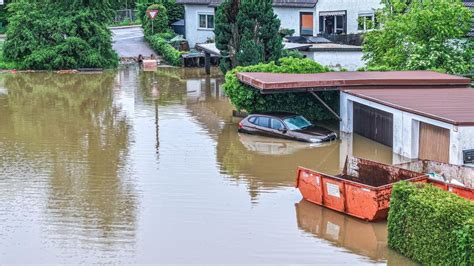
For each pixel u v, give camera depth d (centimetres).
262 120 2925
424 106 2456
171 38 5884
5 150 2728
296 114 2978
